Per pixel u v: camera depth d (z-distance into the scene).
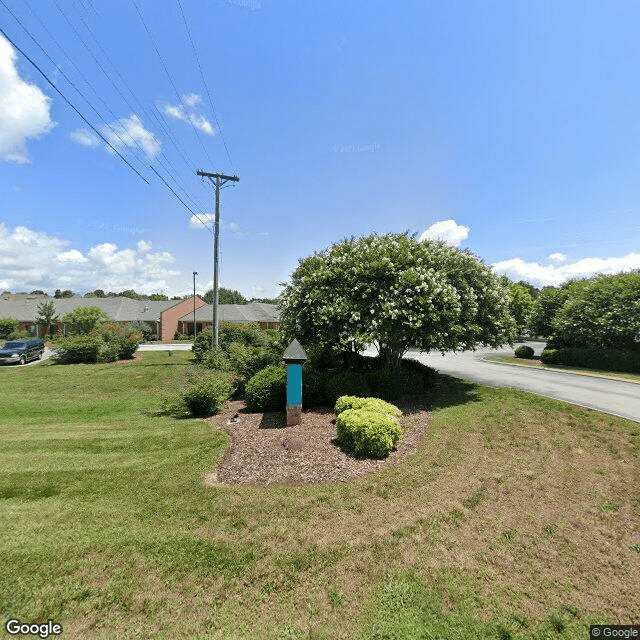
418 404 9.48
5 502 4.40
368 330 8.70
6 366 20.20
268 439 6.62
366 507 4.25
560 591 3.03
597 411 8.23
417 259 9.89
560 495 4.57
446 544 3.58
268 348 12.13
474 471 5.25
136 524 3.90
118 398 12.16
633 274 18.84
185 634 2.60
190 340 41.53
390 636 2.58
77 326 32.59
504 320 11.19
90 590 2.95
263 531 3.77
